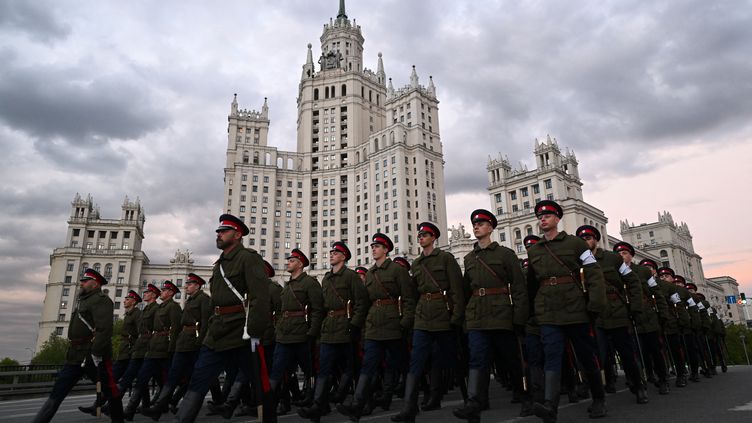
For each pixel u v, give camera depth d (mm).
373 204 122750
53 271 109125
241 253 6234
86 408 9977
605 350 9281
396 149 119688
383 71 155250
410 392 7223
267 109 139125
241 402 10250
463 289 7918
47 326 104938
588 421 6910
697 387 11320
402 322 7945
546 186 92125
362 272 14500
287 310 9219
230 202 125750
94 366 8117
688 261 144250
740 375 14242
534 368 7773
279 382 8969
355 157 133875
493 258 7414
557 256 7012
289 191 132500
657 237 140500
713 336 16812
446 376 12023
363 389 7930
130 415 10195
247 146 131000
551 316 6793
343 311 8742
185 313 10180
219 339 6016
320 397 8148
